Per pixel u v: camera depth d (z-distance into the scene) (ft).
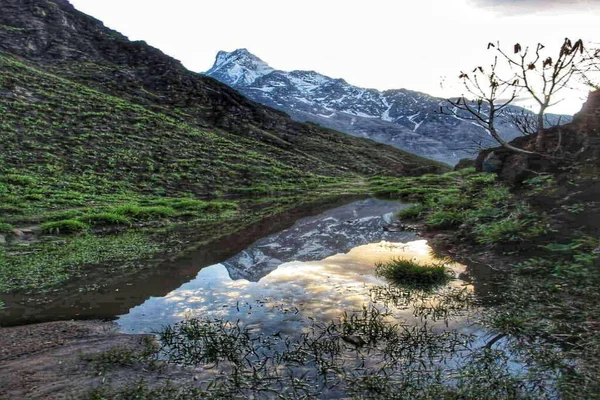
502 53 20.08
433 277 20.53
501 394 10.21
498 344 13.12
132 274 24.12
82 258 28.55
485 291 18.45
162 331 15.28
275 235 38.27
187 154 100.53
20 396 10.89
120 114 108.99
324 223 46.01
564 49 18.95
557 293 16.80
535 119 25.29
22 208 47.29
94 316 17.26
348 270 23.30
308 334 14.48
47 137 80.28
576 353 11.88
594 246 19.30
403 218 43.21
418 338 13.70
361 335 14.07
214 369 12.28
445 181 98.43
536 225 23.86
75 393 11.00
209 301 18.62
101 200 58.44
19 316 17.54
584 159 25.38
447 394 10.36
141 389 11.08
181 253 30.27
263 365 12.30
